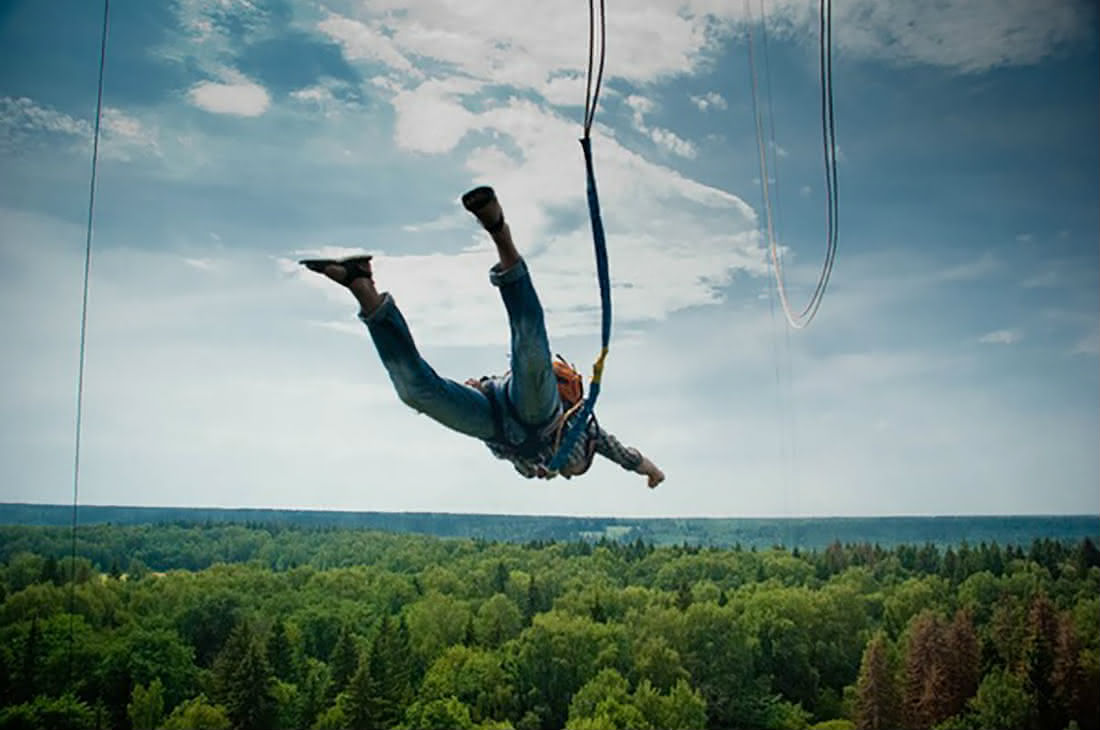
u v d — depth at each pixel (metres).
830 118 6.32
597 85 2.71
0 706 21.62
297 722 23.31
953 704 20.52
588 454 3.07
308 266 2.47
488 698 23.50
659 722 21.84
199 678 23.59
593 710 22.06
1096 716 19.53
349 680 23.50
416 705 23.33
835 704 22.39
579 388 3.06
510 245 2.51
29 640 22.53
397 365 2.64
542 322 2.65
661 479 3.22
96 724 22.22
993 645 20.69
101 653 22.95
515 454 2.92
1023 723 19.61
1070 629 20.25
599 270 2.82
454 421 2.80
